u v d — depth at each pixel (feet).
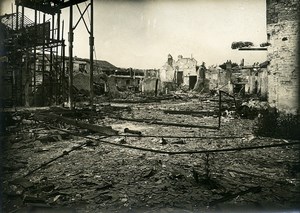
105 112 50.11
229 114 46.29
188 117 45.85
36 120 34.01
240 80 119.85
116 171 15.96
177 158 19.16
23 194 12.35
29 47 51.78
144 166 17.02
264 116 27.53
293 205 11.28
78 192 12.62
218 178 14.69
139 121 39.93
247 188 13.07
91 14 45.70
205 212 10.73
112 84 101.30
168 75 146.00
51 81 57.00
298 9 26.45
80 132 28.66
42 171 15.92
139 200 11.83
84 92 92.79
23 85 55.26
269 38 28.96
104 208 11.05
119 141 24.70
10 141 23.47
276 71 28.27
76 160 18.45
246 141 24.70
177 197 12.15
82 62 111.86
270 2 28.50
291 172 15.61
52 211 10.60
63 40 53.31
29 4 50.01
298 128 24.91
